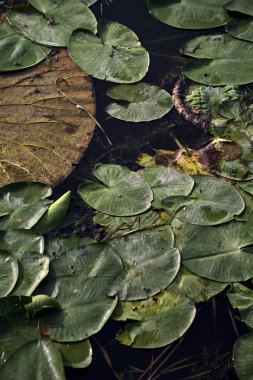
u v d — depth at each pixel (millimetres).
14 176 2658
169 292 2438
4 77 2846
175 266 2469
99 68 2861
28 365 2307
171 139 2746
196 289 2445
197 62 2871
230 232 2525
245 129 2738
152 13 3000
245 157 2676
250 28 2928
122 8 3055
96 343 2406
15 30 2924
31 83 2838
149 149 2729
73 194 2639
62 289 2430
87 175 2678
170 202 2582
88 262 2473
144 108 2783
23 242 2500
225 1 2984
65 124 2760
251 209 2568
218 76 2842
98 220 2574
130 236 2523
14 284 2426
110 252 2486
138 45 2912
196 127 2768
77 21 2961
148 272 2461
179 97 2822
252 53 2879
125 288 2436
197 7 2986
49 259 2469
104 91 2842
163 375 2373
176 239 2523
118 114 2773
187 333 2428
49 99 2811
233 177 2639
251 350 2367
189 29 2969
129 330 2395
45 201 2592
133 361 2389
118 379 2367
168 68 2898
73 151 2711
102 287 2434
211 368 2383
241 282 2477
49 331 2371
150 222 2557
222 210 2561
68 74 2859
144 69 2861
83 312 2396
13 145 2717
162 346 2367
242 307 2426
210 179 2617
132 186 2605
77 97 2816
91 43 2908
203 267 2475
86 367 2348
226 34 2932
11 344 2355
